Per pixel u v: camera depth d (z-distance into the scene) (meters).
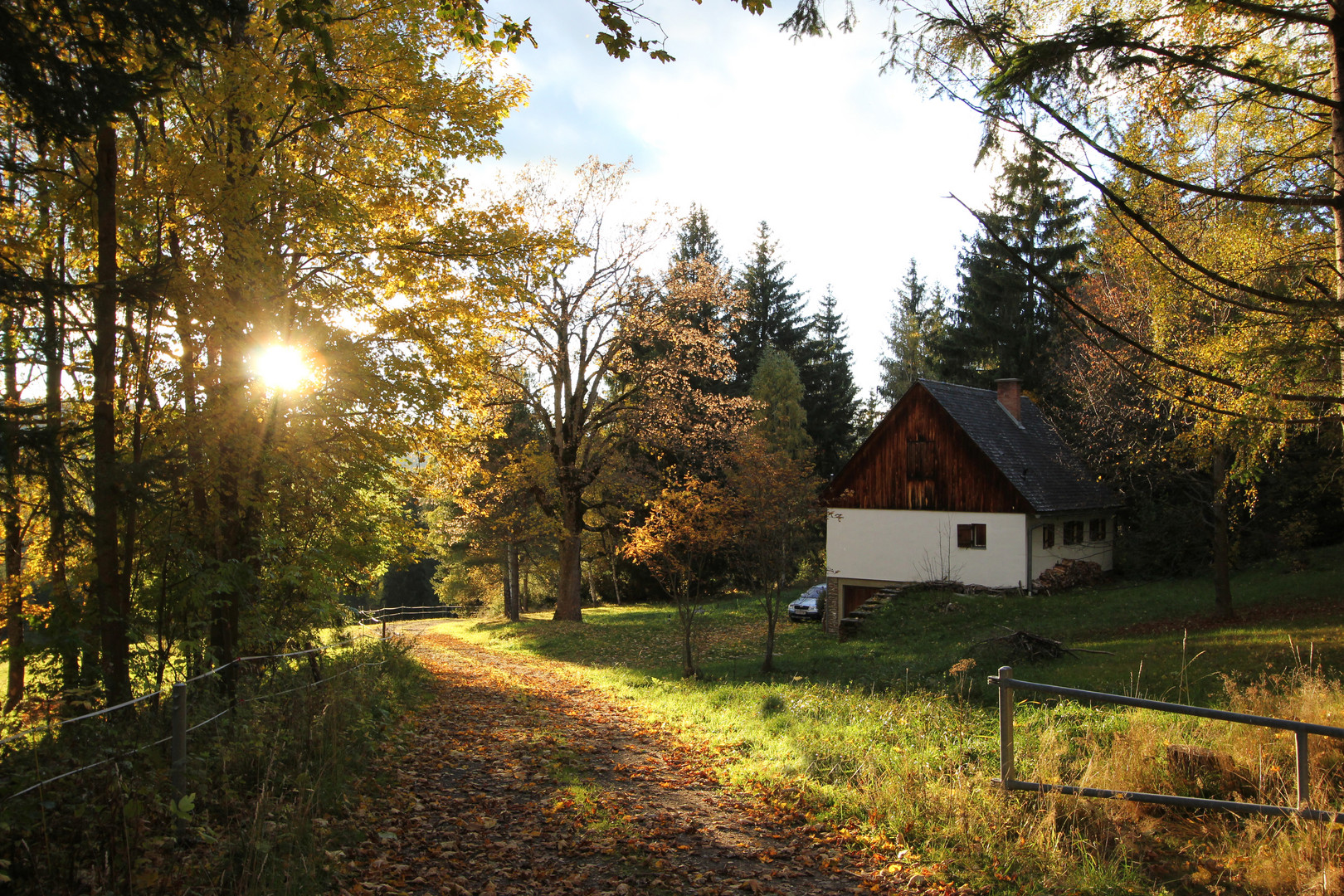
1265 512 24.64
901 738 8.90
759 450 16.77
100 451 6.85
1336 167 5.87
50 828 4.47
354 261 10.46
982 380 38.72
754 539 16.67
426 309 11.48
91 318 7.09
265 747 6.66
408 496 13.52
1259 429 6.59
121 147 8.54
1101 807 6.32
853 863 5.88
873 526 28.02
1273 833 5.96
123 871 4.32
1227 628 16.48
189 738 6.43
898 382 60.59
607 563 47.03
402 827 6.32
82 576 8.18
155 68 6.05
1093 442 27.55
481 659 21.50
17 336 6.70
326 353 10.06
